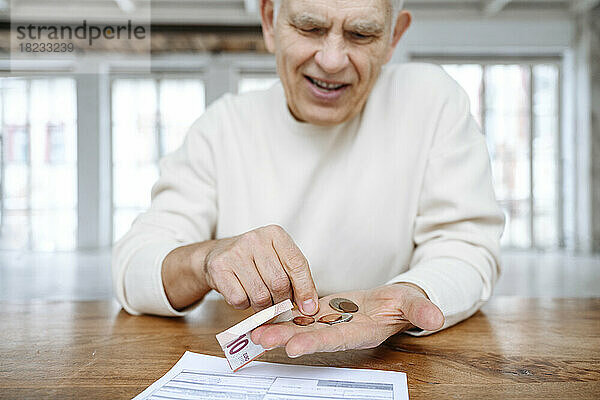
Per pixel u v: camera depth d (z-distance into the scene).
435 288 0.74
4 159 7.47
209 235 1.03
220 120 1.05
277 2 0.85
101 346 0.71
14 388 0.57
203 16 6.96
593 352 0.68
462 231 0.90
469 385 0.58
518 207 7.26
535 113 7.25
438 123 0.97
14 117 7.43
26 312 0.90
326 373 0.60
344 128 0.98
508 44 7.02
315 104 0.86
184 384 0.57
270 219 1.00
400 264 1.00
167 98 7.47
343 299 0.68
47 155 7.46
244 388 0.56
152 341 0.73
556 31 7.02
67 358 0.66
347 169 0.98
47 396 0.55
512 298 1.00
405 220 0.98
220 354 0.67
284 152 1.00
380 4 0.79
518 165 7.26
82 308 0.93
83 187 7.30
